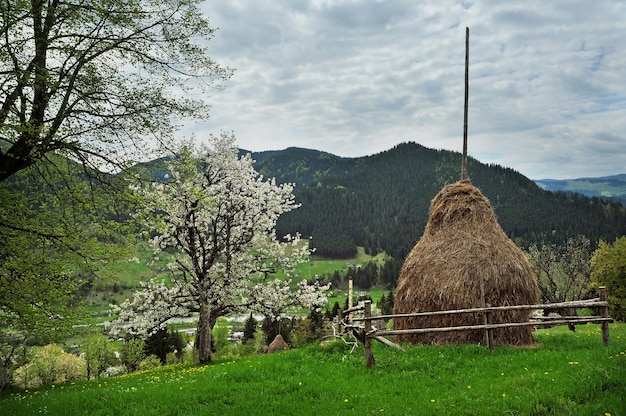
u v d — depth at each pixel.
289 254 24.88
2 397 14.68
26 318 13.28
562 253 42.59
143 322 21.69
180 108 13.57
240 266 23.05
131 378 16.50
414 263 13.65
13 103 11.70
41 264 13.97
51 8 11.64
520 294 12.62
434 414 6.96
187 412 8.57
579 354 9.95
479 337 12.27
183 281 23.41
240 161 23.91
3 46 11.04
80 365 53.75
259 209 23.48
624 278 40.31
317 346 13.20
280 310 24.19
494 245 13.08
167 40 13.21
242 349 66.56
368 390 8.89
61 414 9.27
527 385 7.77
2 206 13.73
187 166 14.23
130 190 13.70
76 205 14.20
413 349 11.93
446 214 13.94
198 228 22.17
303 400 8.70
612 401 6.40
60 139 12.14
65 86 12.09
